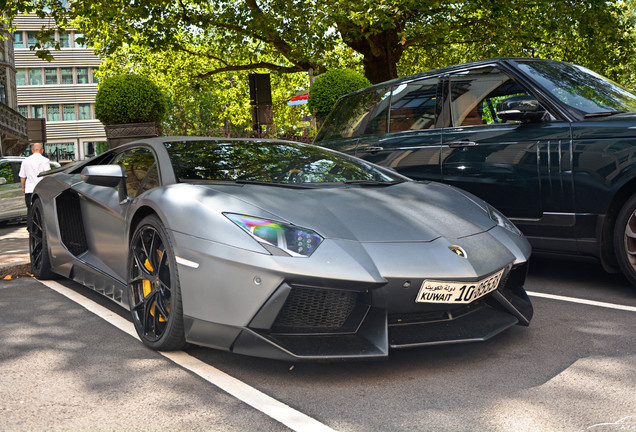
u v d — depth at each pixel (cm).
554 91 412
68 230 415
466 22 1608
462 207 313
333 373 253
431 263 252
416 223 277
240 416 212
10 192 1119
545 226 397
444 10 1474
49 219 432
